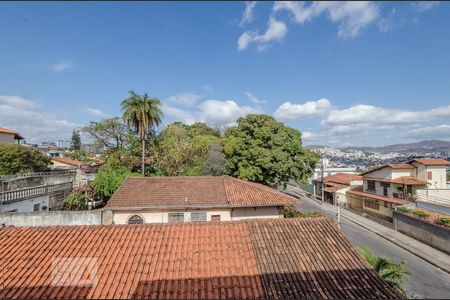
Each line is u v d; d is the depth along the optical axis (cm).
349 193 3756
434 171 3050
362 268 789
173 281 721
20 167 2958
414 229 2230
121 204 1702
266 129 3133
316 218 1045
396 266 966
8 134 3912
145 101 3161
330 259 823
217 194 1848
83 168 3738
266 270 772
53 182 2573
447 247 1867
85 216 1591
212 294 675
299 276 750
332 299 661
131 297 661
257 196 1822
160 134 3497
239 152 3150
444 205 2270
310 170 3369
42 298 652
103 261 791
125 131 3609
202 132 5144
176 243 889
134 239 904
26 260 789
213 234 941
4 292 670
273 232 957
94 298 656
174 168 3136
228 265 791
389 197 3112
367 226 2662
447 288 1370
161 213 1736
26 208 1936
